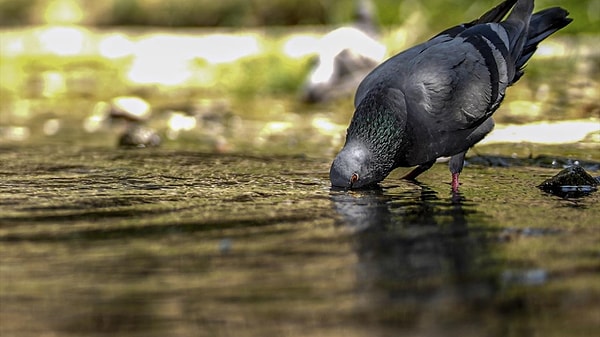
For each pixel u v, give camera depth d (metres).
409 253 7.06
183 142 14.85
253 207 9.00
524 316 5.52
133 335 5.41
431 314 5.61
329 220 8.35
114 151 13.54
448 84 10.14
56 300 6.09
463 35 10.80
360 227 8.02
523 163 11.91
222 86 21.75
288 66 22.23
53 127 17.28
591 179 10.04
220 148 13.87
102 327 5.56
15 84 23.39
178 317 5.70
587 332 5.23
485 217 8.36
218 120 17.20
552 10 11.41
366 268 6.65
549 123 14.31
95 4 31.95
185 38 27.83
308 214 8.65
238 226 8.16
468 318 5.52
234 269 6.72
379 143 9.99
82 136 15.99
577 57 19.48
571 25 21.83
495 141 13.19
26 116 18.86
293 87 21.16
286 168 11.59
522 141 13.13
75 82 23.39
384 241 7.46
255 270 6.68
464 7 22.36
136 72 24.23
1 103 20.83
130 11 31.42
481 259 6.80
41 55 27.31
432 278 6.35
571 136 13.34
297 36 26.27
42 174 11.17
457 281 6.26
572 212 8.54
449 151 10.38
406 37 20.77
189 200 9.40
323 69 19.67
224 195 9.66
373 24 21.58
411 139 10.16
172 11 30.70
